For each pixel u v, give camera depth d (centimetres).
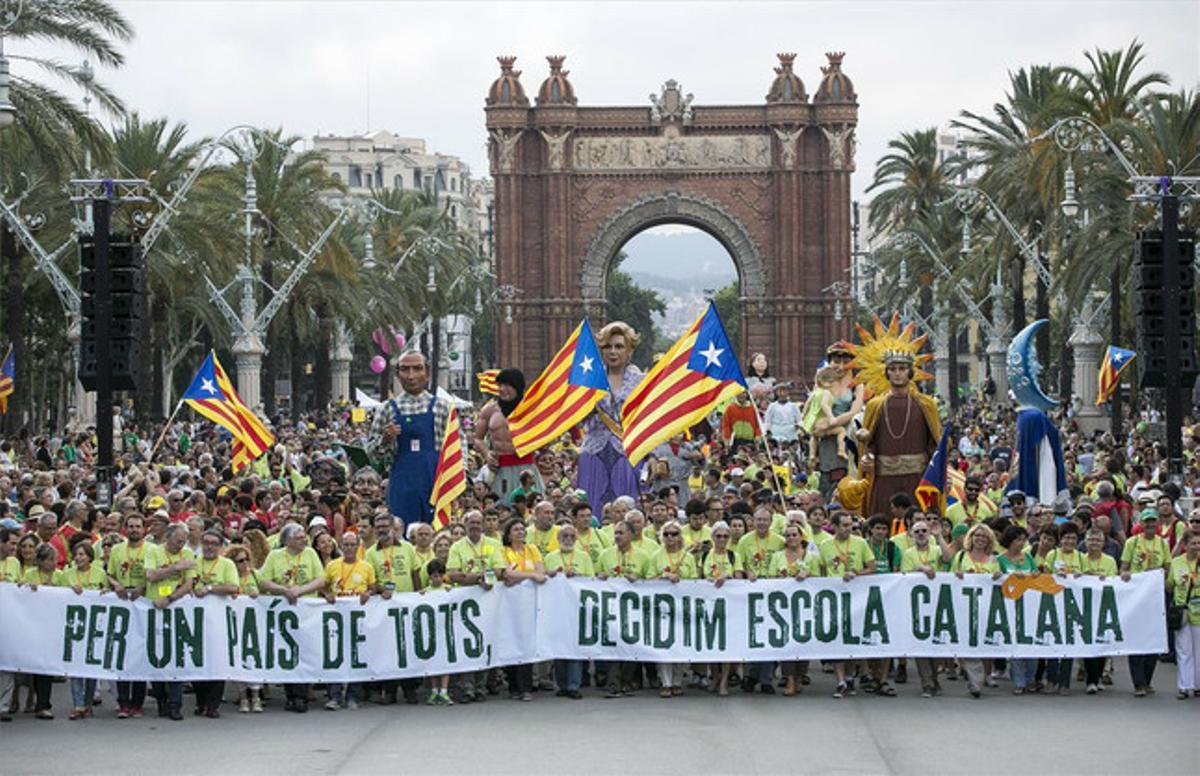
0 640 2800
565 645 2944
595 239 15862
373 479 4075
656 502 3164
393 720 2777
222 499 3775
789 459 5369
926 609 2948
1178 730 2638
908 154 13588
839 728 2656
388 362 14175
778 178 15725
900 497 3316
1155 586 2939
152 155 7919
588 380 3762
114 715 2898
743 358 15900
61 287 6712
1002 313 11050
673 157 15825
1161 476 4391
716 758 2427
